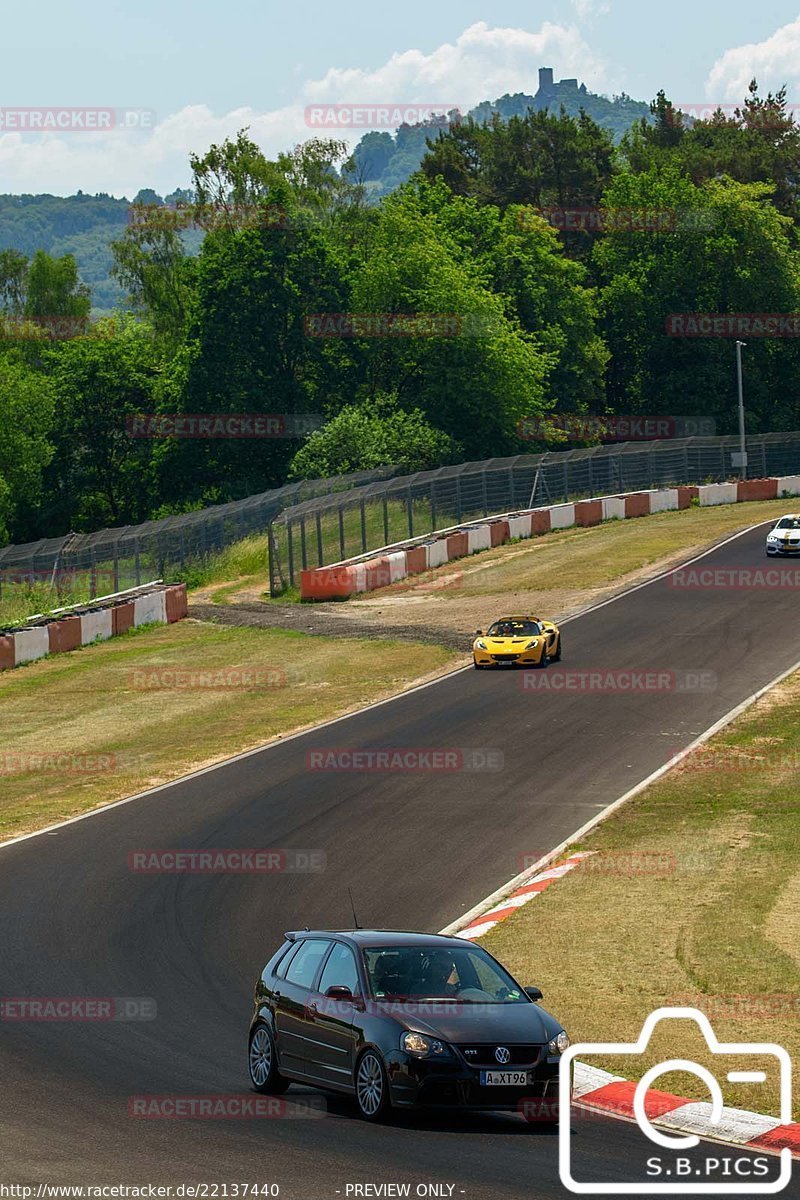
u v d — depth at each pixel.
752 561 150.25
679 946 48.50
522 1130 32.50
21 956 49.66
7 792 80.31
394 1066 32.28
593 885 56.69
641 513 194.50
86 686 113.81
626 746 82.06
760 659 105.25
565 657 110.75
